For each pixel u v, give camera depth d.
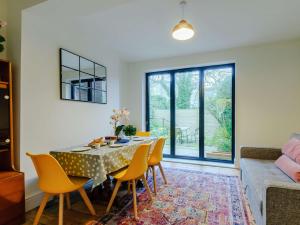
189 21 2.79
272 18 2.70
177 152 4.72
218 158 4.35
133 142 2.81
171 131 4.73
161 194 2.66
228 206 2.32
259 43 3.64
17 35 2.32
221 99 4.32
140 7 2.43
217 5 2.38
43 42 2.59
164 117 4.82
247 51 3.79
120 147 2.41
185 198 2.54
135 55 4.37
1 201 1.85
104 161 2.03
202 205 2.35
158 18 2.72
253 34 3.24
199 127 4.48
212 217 2.08
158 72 4.88
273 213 1.34
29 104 2.39
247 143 3.79
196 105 4.53
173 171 3.71
